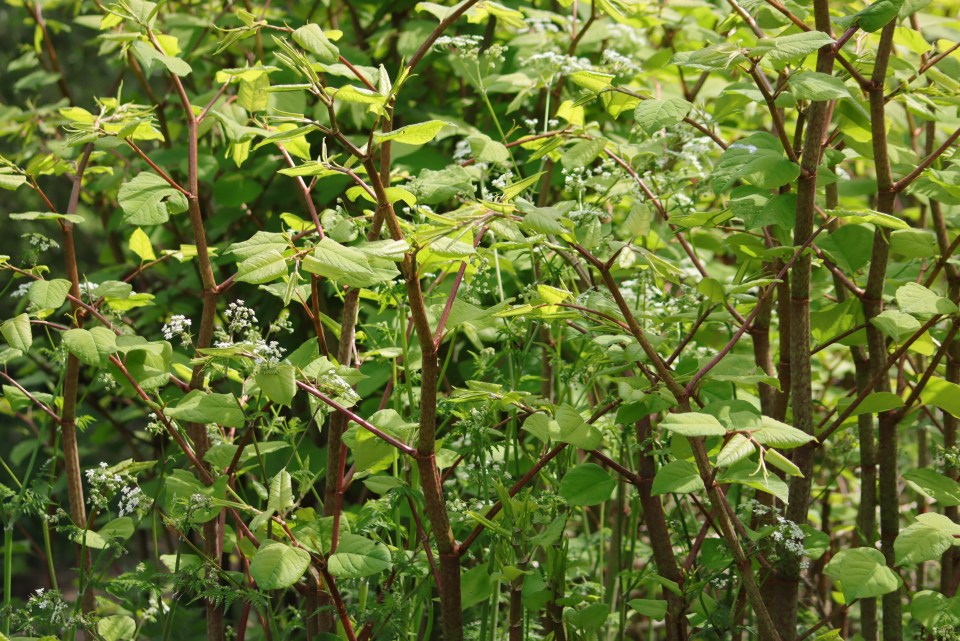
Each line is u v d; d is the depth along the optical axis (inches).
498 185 68.0
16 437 183.2
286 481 57.3
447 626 59.1
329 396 60.1
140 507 63.5
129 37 61.2
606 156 77.4
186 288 119.3
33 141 135.3
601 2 73.0
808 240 57.4
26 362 127.6
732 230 71.0
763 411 70.1
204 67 121.3
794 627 62.8
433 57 109.7
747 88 62.1
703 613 69.1
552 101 100.4
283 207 113.7
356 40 118.3
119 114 63.3
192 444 70.9
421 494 60.3
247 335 60.2
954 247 64.4
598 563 85.8
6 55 190.4
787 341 65.1
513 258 84.4
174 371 83.0
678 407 59.6
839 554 58.2
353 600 78.7
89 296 70.1
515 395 60.0
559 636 66.5
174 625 87.2
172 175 118.1
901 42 67.1
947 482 59.7
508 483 67.3
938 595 58.9
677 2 94.8
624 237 59.6
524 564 62.3
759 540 59.9
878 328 64.3
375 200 60.8
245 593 60.5
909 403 62.4
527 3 114.9
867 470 70.4
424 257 55.8
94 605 76.9
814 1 57.1
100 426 122.8
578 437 56.2
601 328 63.4
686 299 69.1
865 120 62.8
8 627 68.2
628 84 101.7
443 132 98.0
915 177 61.4
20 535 150.7
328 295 106.7
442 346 99.9
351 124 108.7
